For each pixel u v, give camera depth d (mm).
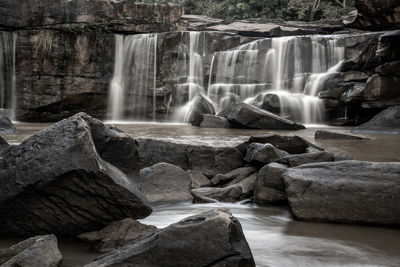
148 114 28234
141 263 4730
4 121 17562
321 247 6199
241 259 4730
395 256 5840
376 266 5461
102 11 27562
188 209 8398
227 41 29141
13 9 25484
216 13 44875
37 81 26031
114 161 8133
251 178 9609
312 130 19484
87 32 26828
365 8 18500
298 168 8289
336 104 24203
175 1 46125
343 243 6383
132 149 8281
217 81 27953
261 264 5516
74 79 26672
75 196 6559
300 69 27109
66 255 5840
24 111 25969
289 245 6277
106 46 27781
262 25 33750
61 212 6625
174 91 27875
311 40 27000
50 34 26031
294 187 7789
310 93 25906
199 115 21969
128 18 28500
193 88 27750
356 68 25406
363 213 7340
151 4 29453
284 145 11195
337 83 24906
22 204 6547
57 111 26703
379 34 25438
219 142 13336
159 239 4809
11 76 25953
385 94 22172
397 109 19328
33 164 6559
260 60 27234
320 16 44406
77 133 6629
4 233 6668
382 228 7195
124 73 28438
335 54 26469
